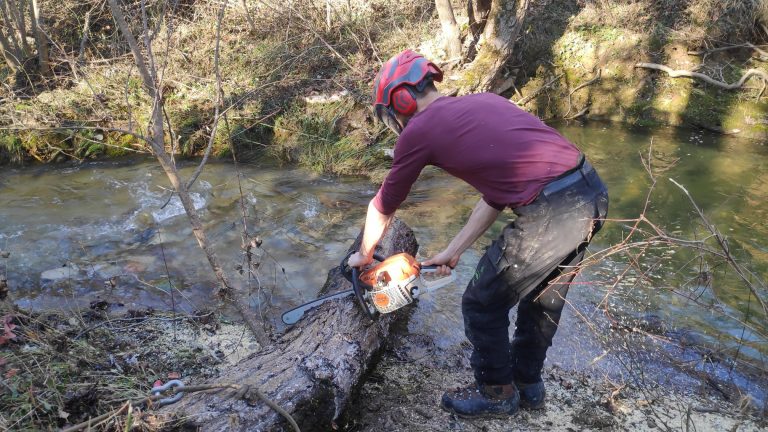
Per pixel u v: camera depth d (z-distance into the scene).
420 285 2.54
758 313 3.62
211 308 3.74
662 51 7.32
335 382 2.52
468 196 5.39
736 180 5.47
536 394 2.77
